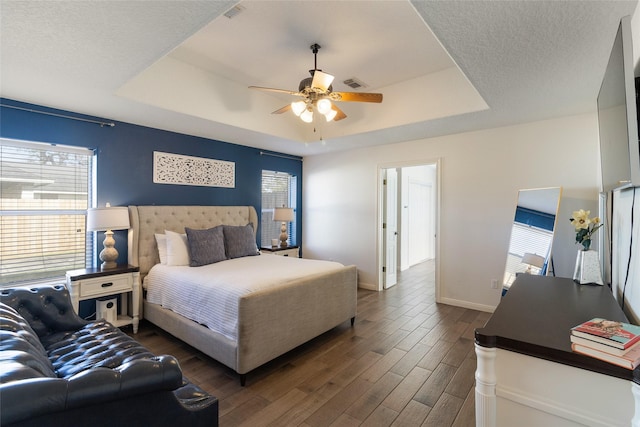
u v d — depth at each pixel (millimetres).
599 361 985
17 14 1598
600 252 2904
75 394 1008
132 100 2895
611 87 1511
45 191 3115
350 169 5309
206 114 3482
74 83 2516
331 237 5555
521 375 1118
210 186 4492
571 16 1605
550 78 2375
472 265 4062
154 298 3242
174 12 1609
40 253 3082
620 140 1349
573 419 1025
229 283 2598
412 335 3213
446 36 1806
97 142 3389
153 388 1182
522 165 3688
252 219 4895
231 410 2006
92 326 2268
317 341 3070
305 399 2127
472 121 3582
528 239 3508
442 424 1877
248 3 2279
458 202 4164
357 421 1905
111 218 3160
